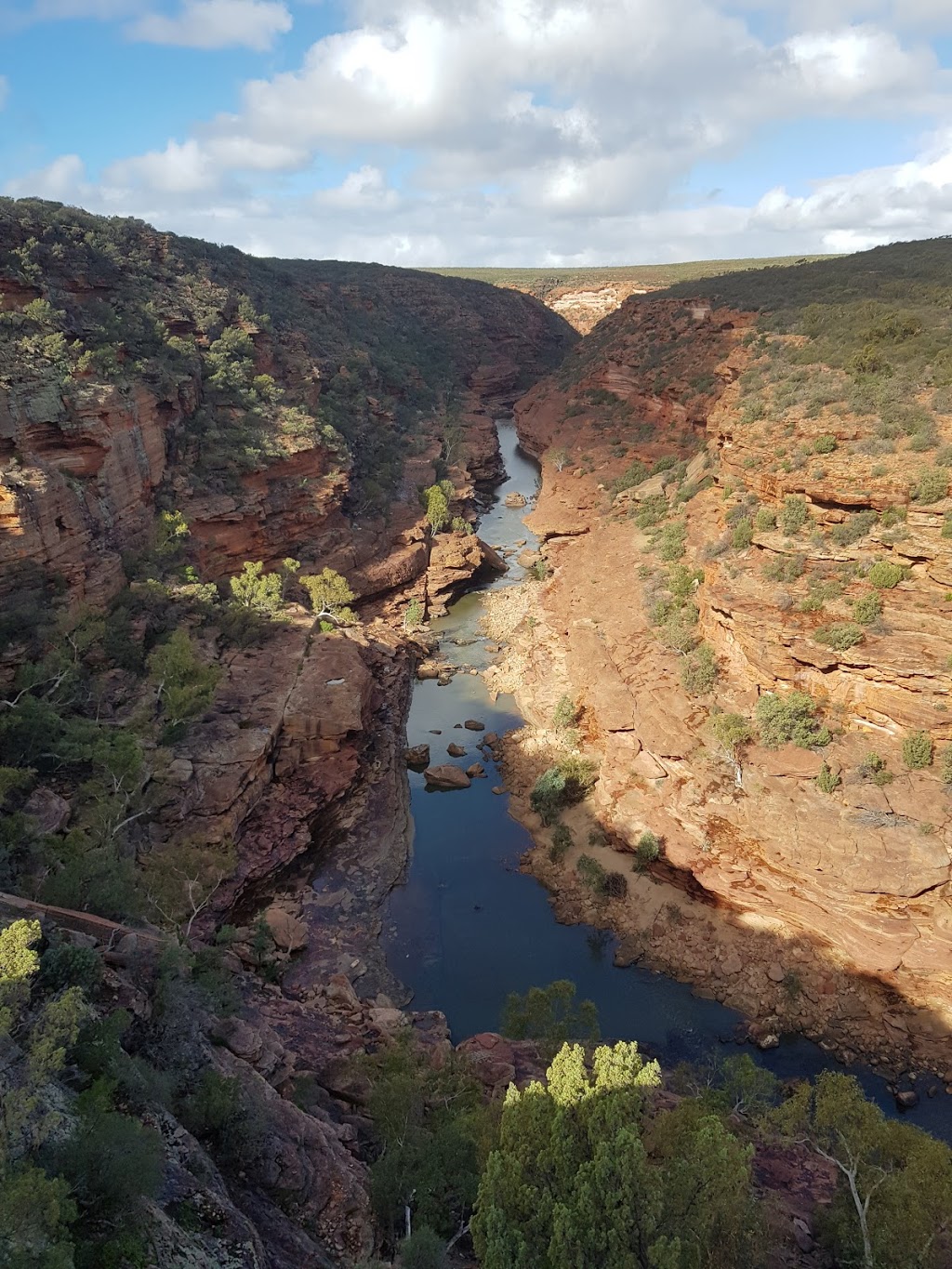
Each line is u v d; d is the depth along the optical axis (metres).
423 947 38.44
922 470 44.16
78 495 50.53
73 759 36.31
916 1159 17.52
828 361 69.44
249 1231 15.63
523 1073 26.64
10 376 48.00
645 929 38.84
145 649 49.91
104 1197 13.52
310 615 63.88
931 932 33.75
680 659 51.12
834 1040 32.69
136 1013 20.31
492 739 56.03
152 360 67.75
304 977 35.03
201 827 39.28
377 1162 19.98
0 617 40.88
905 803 36.62
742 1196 15.33
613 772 47.72
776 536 49.16
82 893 25.50
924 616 39.88
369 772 49.94
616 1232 13.41
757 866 38.09
